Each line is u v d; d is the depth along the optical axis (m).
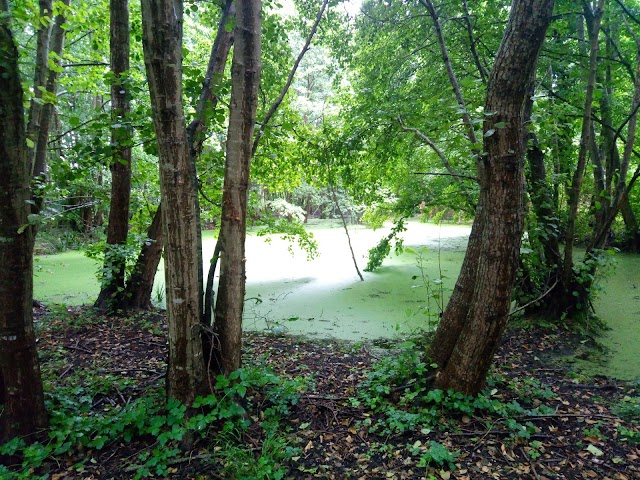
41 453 2.77
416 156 7.83
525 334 5.64
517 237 3.17
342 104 7.73
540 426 3.33
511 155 3.02
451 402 3.39
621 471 2.79
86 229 13.73
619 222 12.60
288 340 5.59
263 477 2.67
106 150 3.81
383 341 5.53
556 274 5.87
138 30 6.45
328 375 4.41
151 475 2.69
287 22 5.55
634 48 7.59
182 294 3.00
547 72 5.93
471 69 5.96
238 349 3.45
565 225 6.18
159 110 2.76
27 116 5.58
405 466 2.84
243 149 3.25
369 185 7.80
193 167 3.32
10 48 2.60
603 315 6.29
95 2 8.02
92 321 6.05
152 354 5.00
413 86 6.88
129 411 3.20
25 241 2.80
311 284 8.59
